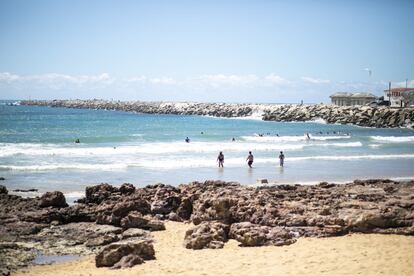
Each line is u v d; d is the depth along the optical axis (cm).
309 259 1528
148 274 1441
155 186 2475
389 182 2880
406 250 1602
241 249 1678
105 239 1798
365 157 4841
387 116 10644
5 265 1530
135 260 1541
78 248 1733
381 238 1761
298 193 2372
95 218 2061
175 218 2125
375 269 1406
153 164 4100
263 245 1705
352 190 2497
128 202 2105
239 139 6681
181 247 1736
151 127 9212
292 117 12606
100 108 19288
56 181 3231
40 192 2802
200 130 8594
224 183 2514
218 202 1964
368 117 10975
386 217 1841
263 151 5238
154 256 1614
